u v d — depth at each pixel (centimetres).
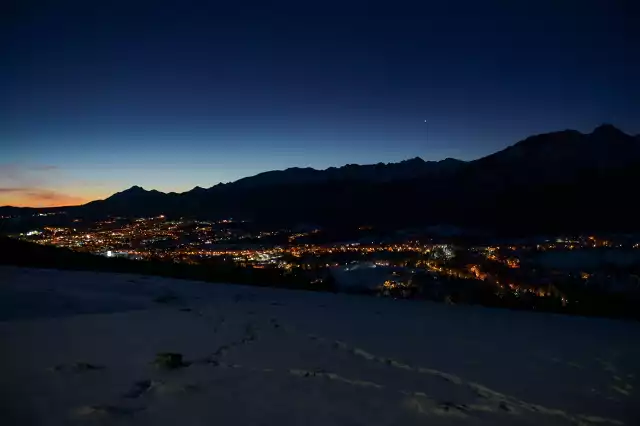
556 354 538
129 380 369
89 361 406
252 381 386
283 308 734
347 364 450
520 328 675
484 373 451
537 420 352
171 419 305
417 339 570
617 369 493
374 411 342
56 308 619
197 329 550
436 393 388
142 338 493
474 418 345
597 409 382
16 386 341
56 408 310
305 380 397
